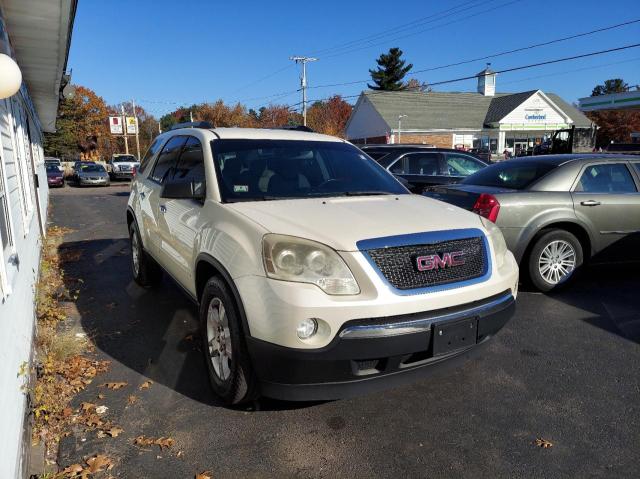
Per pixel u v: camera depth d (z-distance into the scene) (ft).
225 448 9.45
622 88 290.97
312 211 10.71
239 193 11.98
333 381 9.18
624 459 9.11
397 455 9.25
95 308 17.49
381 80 193.98
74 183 102.83
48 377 11.81
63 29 19.69
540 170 19.17
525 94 136.56
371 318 8.96
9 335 9.35
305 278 8.98
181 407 10.91
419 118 135.44
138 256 19.03
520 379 12.19
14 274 11.22
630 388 11.71
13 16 18.03
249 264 9.54
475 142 136.98
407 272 9.46
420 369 9.72
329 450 9.40
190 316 16.62
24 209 18.33
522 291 19.31
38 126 60.75
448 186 20.79
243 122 193.47
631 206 19.16
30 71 29.60
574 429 10.07
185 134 15.25
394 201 12.12
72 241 31.81
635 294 18.81
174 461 9.06
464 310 9.88
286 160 13.47
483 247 10.71
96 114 194.90
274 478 8.64
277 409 10.84
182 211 13.23
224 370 10.65
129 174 108.27
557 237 18.57
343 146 15.24
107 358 13.41
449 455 9.25
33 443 9.52
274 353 9.00
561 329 15.38
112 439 9.70
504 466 8.94
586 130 77.71
